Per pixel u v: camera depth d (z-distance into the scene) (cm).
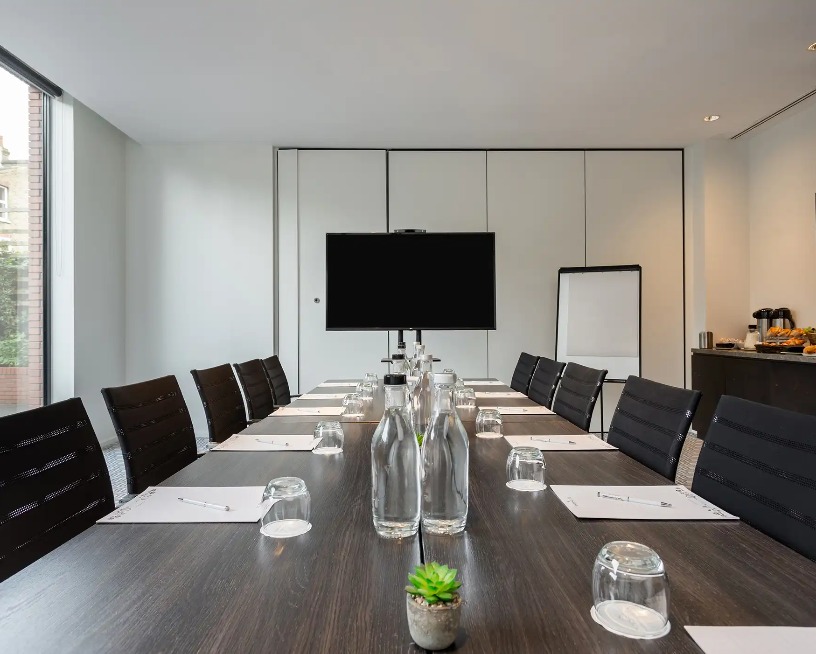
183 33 322
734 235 517
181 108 433
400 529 100
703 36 329
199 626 70
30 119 411
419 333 488
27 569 86
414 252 488
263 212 521
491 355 538
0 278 379
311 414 237
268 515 105
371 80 386
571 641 66
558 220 538
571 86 397
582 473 141
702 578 82
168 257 519
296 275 526
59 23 311
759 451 125
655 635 67
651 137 508
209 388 256
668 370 536
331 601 76
